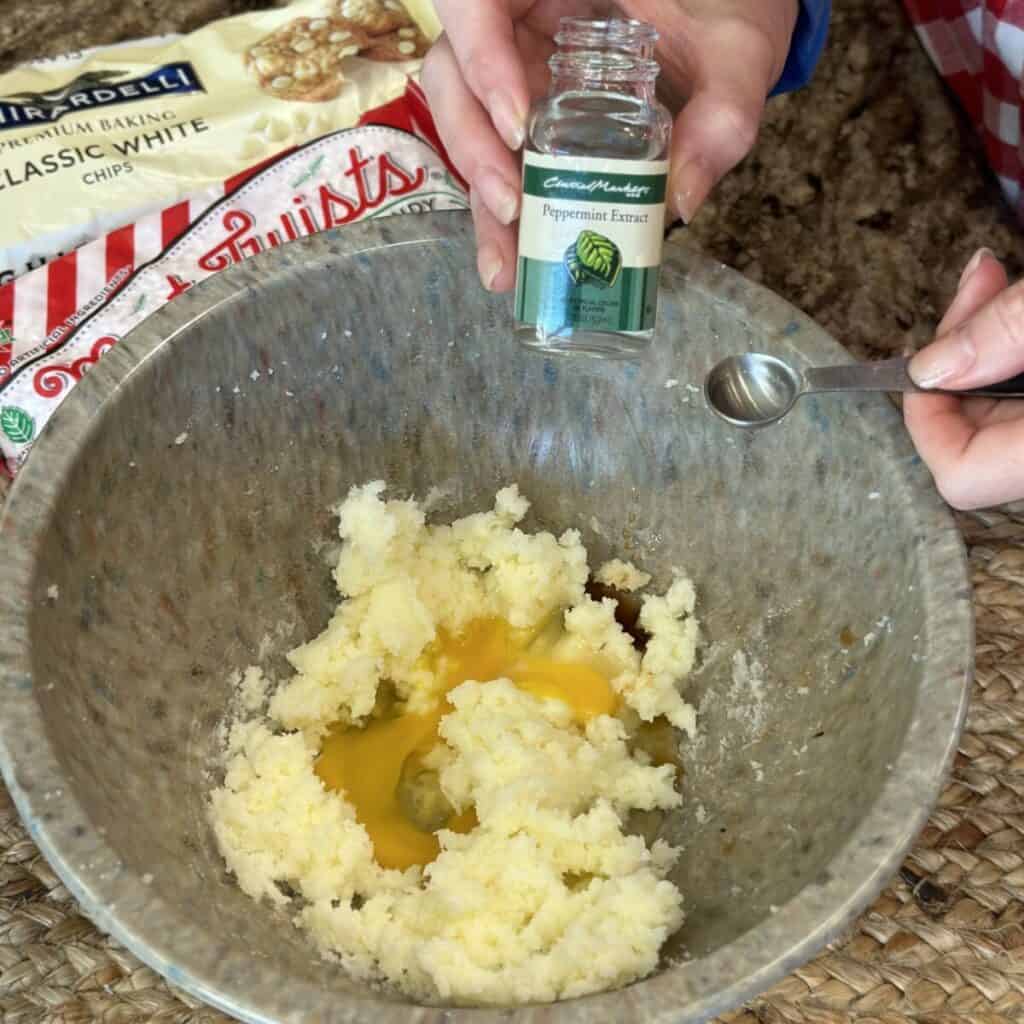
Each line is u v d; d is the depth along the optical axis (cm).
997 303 53
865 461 57
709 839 57
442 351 61
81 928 57
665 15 61
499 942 53
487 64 58
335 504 63
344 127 70
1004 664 63
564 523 64
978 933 57
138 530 57
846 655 57
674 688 61
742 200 74
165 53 71
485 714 59
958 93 76
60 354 65
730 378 58
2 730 50
